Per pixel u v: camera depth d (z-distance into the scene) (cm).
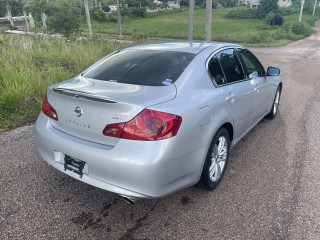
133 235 261
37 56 922
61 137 277
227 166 387
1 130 469
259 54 1855
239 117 371
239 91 363
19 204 296
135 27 4797
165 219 283
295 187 341
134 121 239
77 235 259
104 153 246
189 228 272
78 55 938
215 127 297
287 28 3741
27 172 354
